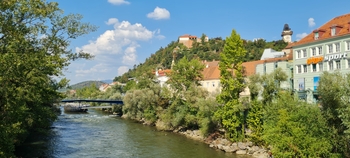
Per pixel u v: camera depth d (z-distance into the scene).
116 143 47.50
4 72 16.53
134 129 63.53
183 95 60.81
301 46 49.84
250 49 168.62
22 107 22.69
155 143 47.34
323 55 45.53
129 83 129.25
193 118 54.06
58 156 37.66
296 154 30.20
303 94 46.12
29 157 35.50
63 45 21.08
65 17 20.62
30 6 17.84
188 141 48.44
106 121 80.25
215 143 44.19
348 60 41.72
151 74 89.19
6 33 17.02
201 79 66.06
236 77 42.28
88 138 52.09
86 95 176.38
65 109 124.31
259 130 40.25
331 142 29.28
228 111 42.19
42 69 20.91
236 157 37.06
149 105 72.75
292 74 54.41
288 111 32.97
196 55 195.25
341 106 26.98
